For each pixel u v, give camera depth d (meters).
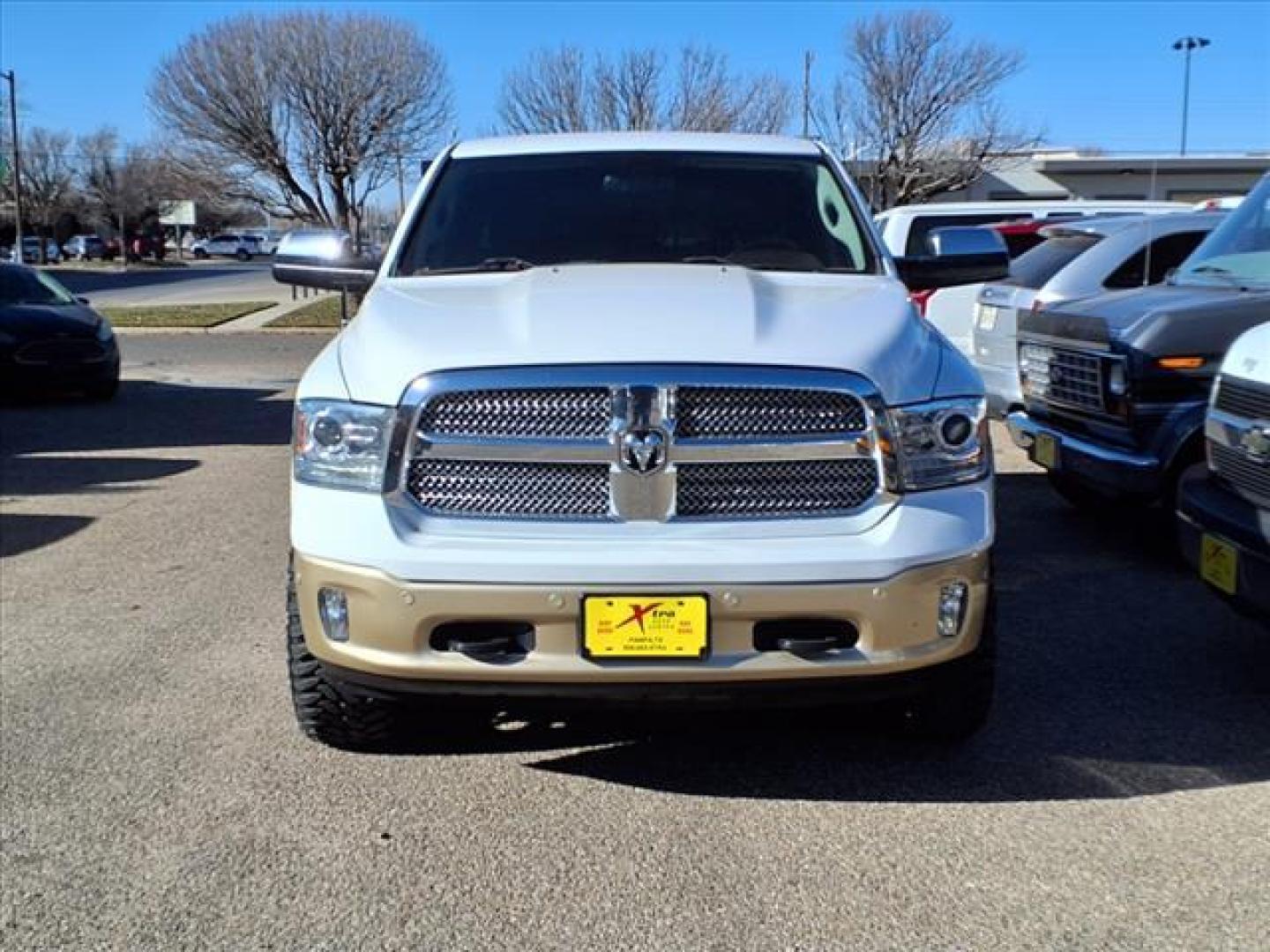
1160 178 47.72
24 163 82.44
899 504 3.30
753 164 4.89
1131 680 4.63
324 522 3.31
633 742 4.05
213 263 76.88
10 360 12.71
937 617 3.31
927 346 3.58
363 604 3.25
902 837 3.42
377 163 33.22
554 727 4.18
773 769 3.86
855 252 4.52
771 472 3.29
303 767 3.88
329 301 32.06
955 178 39.16
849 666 3.25
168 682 4.62
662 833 3.46
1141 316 5.90
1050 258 8.41
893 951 2.89
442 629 3.25
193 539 6.95
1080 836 3.43
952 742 3.96
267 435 10.98
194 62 32.06
